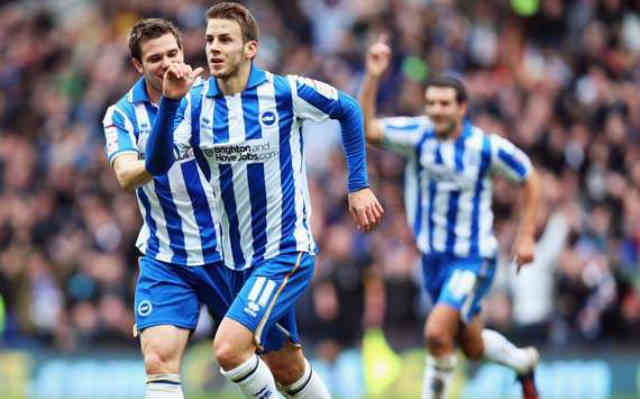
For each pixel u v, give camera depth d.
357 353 36.25
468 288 24.58
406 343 36.25
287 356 19.77
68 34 53.94
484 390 35.28
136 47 18.64
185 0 49.06
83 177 44.00
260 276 18.52
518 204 38.50
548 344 36.56
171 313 18.73
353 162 19.11
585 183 41.91
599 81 44.94
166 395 18.31
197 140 18.58
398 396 35.88
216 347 18.17
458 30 47.09
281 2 48.94
